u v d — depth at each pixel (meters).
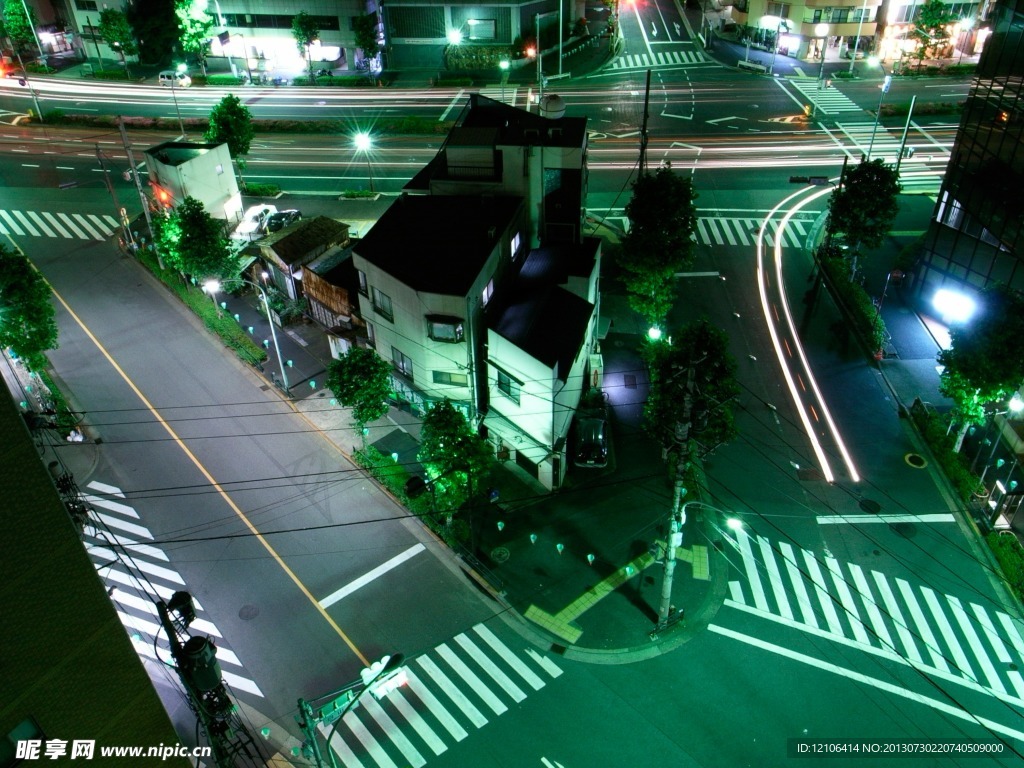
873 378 42.84
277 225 57.19
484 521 35.03
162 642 30.30
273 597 32.09
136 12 86.81
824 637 29.95
